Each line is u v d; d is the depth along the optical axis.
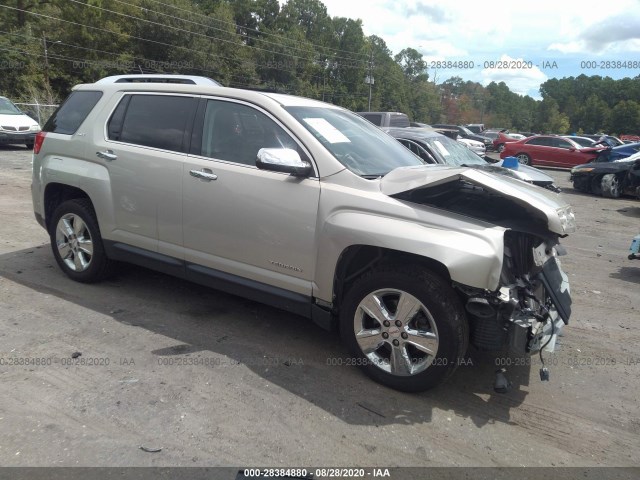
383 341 3.36
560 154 21.53
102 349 3.70
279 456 2.69
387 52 97.81
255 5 73.31
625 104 113.81
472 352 4.03
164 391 3.21
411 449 2.82
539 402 3.38
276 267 3.70
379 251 3.44
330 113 4.23
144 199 4.26
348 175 3.45
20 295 4.55
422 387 3.27
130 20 50.69
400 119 14.14
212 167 3.88
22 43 39.75
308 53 72.19
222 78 57.72
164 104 4.30
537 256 3.43
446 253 2.99
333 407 3.16
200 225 3.98
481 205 3.50
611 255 7.57
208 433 2.83
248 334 4.09
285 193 3.58
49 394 3.10
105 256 4.76
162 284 5.05
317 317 3.62
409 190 3.27
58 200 5.13
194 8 61.56
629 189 13.48
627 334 4.57
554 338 3.44
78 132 4.75
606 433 3.08
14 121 15.54
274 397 3.22
